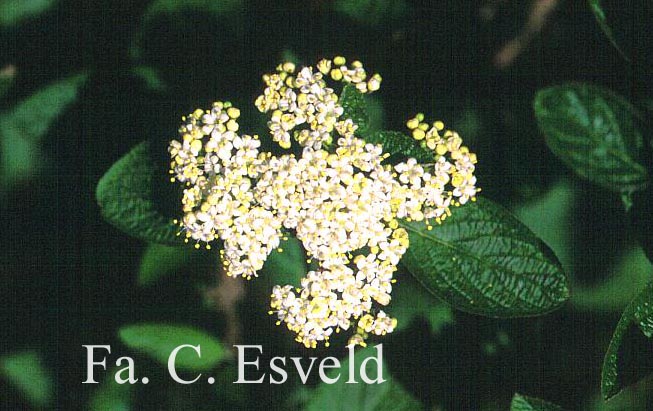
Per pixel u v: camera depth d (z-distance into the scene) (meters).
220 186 0.30
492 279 0.32
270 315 0.39
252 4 0.39
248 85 0.38
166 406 0.39
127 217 0.33
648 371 0.31
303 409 0.38
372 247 0.31
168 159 0.33
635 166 0.33
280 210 0.30
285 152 0.33
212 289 0.39
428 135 0.31
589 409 0.39
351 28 0.39
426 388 0.37
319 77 0.31
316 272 0.31
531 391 0.39
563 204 0.39
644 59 0.33
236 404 0.39
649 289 0.31
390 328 0.32
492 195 0.39
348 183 0.30
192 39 0.39
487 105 0.39
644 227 0.33
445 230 0.32
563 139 0.33
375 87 0.31
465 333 0.38
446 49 0.39
